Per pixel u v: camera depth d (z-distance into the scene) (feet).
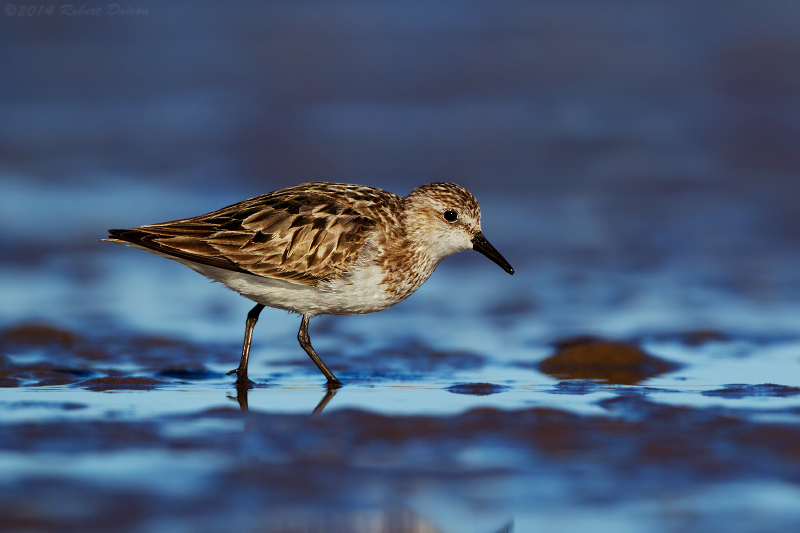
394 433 28.19
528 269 56.39
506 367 39.52
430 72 100.22
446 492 23.76
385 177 74.69
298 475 24.72
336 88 96.99
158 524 21.58
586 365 39.45
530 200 69.51
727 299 49.83
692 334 43.68
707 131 82.99
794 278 53.06
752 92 92.63
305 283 38.47
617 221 64.59
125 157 77.71
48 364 38.52
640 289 52.06
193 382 36.73
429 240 40.93
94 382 35.86
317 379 37.55
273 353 42.37
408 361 40.81
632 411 30.50
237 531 21.43
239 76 99.96
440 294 52.26
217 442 27.30
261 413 30.81
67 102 91.76
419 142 82.07
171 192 69.87
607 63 100.63
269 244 37.88
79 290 51.60
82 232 61.31
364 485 24.12
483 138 83.05
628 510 22.63
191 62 103.14
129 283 53.26
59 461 25.48
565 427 28.63
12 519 21.65
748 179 71.97
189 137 82.99
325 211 38.91
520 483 24.26
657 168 75.31
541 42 107.24
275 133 84.12
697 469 24.99
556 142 82.02
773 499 23.11
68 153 78.43
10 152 77.87
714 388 34.65
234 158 77.87
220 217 38.32
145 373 38.06
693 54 102.32
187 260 37.83
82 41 106.52
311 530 21.68
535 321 47.11
